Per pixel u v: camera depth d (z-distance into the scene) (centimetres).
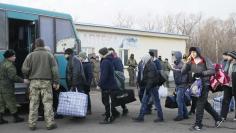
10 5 1199
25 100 1216
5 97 1099
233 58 1162
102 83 1112
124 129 1053
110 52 1122
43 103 1033
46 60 1029
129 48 3142
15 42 1275
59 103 1109
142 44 3281
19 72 1272
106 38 2920
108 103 1130
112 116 1148
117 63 1220
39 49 1035
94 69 2281
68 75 1193
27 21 1256
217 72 1063
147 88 1144
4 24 1180
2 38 1176
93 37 2808
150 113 1314
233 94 1164
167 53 3562
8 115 1258
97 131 1024
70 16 1371
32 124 1026
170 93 2150
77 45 1388
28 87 1080
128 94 1229
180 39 3706
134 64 2725
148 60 1136
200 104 1038
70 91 1183
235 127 1091
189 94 1123
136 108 1469
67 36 1354
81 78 1186
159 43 3472
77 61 1181
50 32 1297
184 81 1177
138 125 1112
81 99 1110
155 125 1114
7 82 1096
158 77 1145
